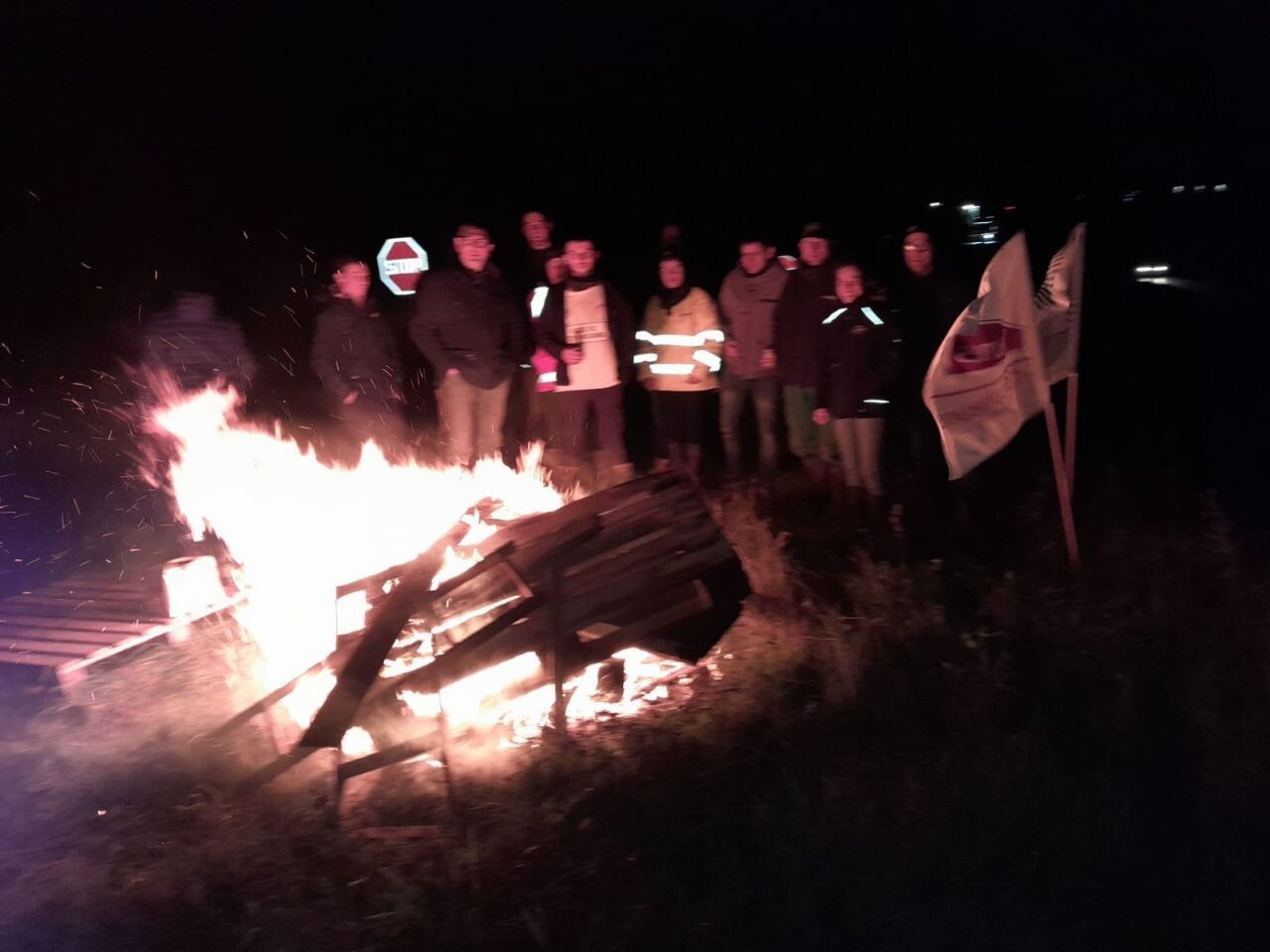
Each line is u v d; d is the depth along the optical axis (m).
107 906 3.85
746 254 7.98
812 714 4.78
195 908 3.79
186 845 4.16
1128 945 3.41
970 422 5.91
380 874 3.84
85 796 4.61
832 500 7.64
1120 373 12.05
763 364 8.04
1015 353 5.86
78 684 5.64
